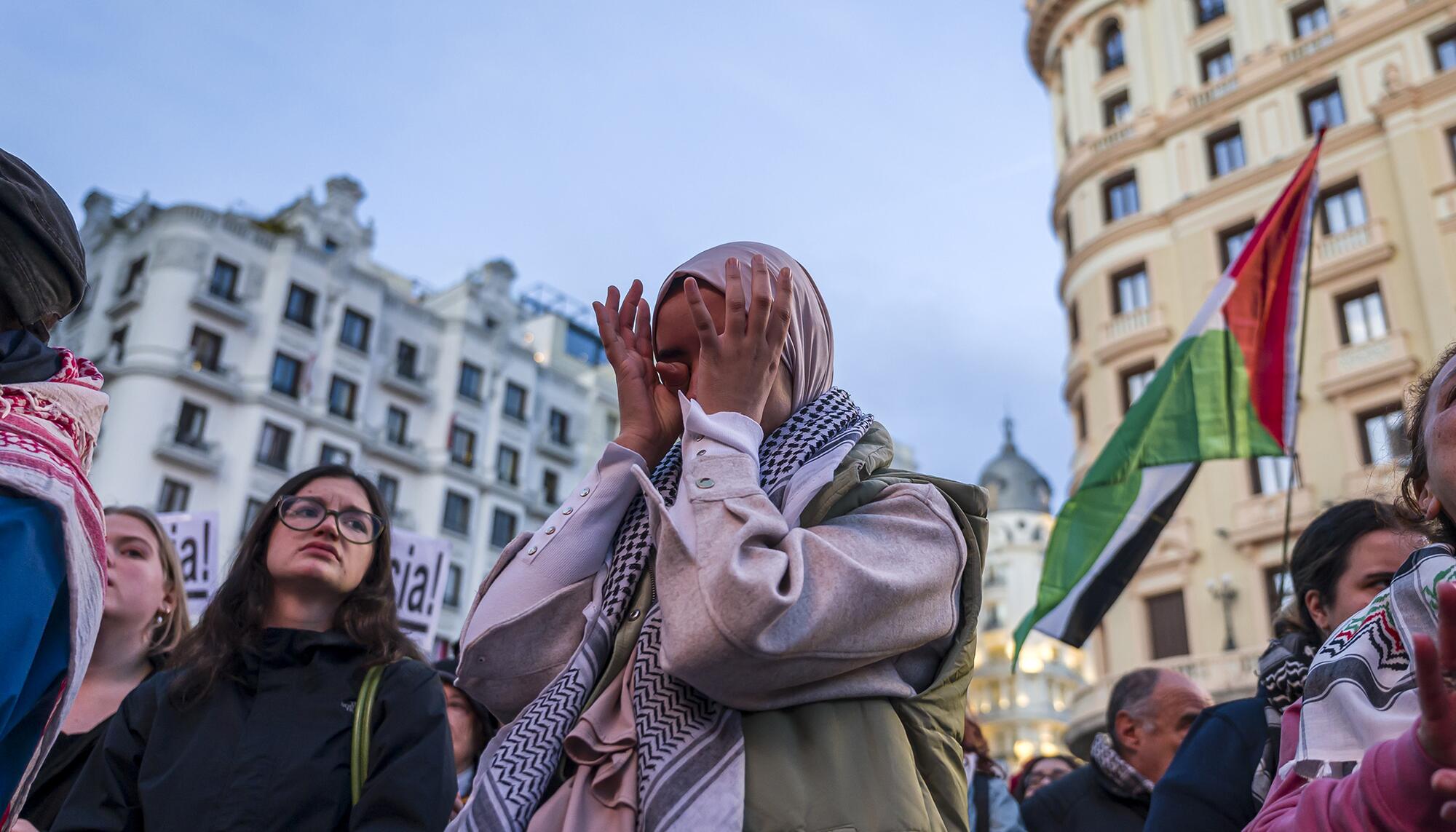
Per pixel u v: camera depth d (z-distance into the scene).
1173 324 22.44
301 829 2.51
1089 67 26.27
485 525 38.72
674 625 1.58
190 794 2.51
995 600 58.00
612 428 45.22
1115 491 6.75
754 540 1.63
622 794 1.62
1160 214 23.34
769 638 1.53
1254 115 23.02
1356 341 20.45
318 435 34.97
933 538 1.75
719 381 1.83
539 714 1.76
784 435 1.92
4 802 1.56
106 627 3.54
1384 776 1.14
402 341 38.50
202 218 34.00
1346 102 21.92
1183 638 20.58
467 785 4.20
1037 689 53.97
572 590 1.95
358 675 2.77
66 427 1.73
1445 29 21.09
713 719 1.63
